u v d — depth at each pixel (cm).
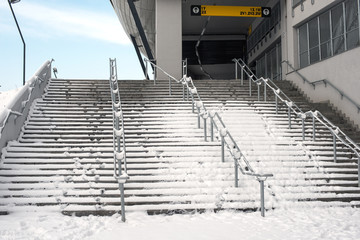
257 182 730
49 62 1312
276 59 2011
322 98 1262
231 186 721
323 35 1352
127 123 984
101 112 1042
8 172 732
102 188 708
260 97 1248
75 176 734
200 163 797
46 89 1198
